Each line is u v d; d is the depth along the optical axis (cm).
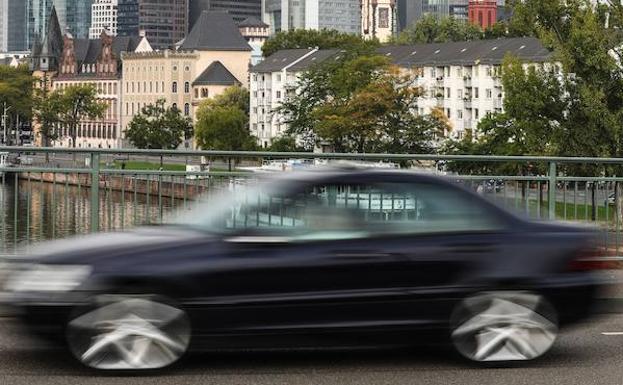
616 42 7725
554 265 1315
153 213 1884
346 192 1295
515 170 2008
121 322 1233
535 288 1306
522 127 7988
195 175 1891
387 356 1389
